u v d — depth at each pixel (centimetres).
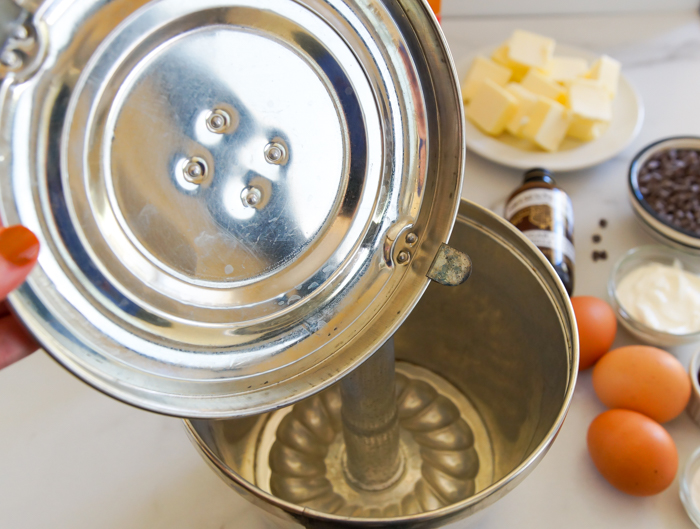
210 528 40
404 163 32
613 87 58
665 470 38
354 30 29
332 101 30
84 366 25
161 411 26
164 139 27
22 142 24
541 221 47
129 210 27
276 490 41
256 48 28
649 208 49
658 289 47
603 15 69
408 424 45
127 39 25
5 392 46
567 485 41
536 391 38
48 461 43
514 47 59
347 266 31
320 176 30
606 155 54
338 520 27
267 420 45
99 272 26
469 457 43
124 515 40
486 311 42
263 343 30
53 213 25
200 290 29
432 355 47
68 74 24
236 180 28
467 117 58
